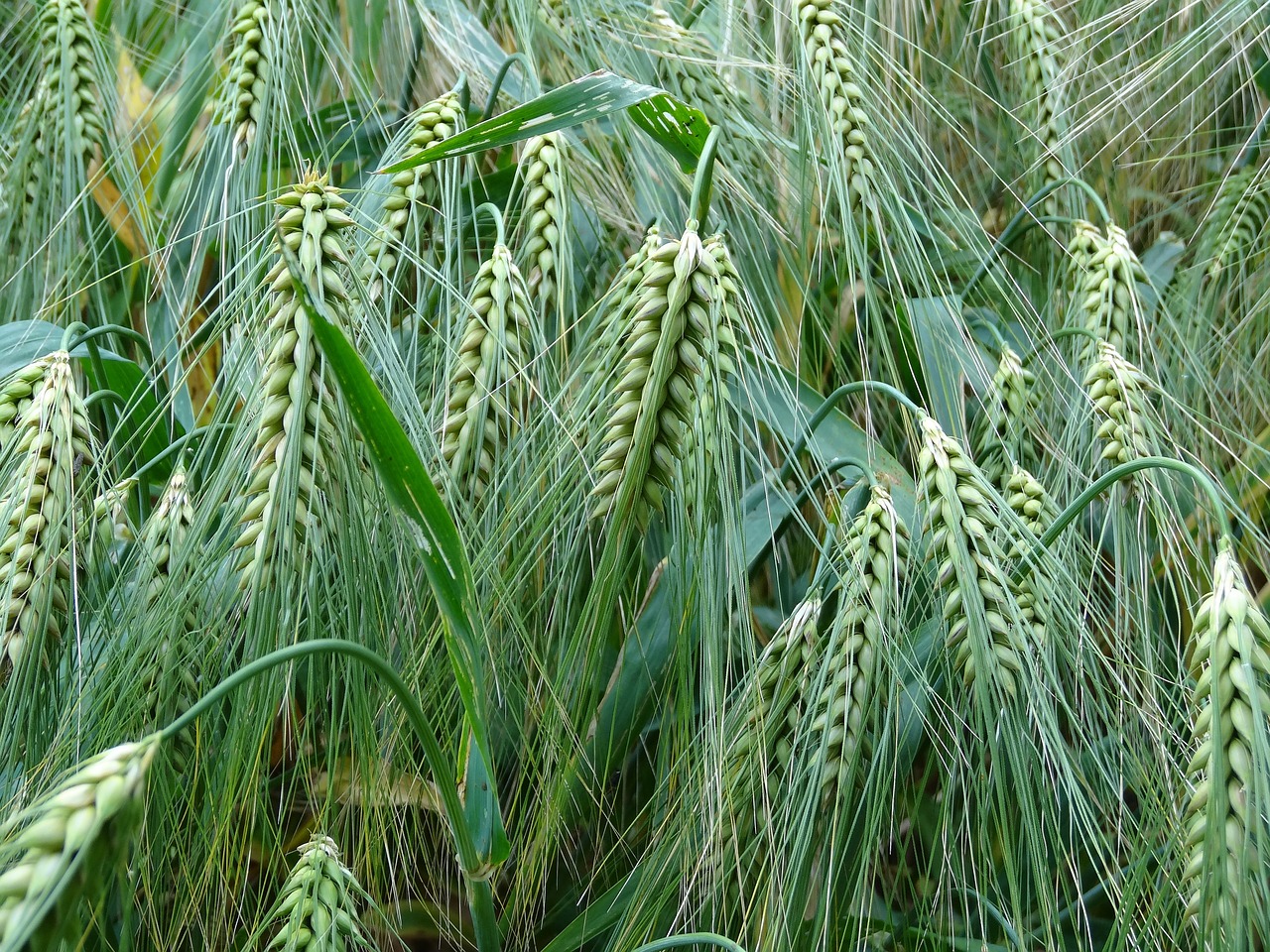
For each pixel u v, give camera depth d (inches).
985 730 24.2
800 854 23.2
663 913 25.3
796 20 27.8
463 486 24.4
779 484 25.0
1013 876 22.9
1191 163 34.6
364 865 25.2
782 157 29.6
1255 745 21.2
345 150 31.0
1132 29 33.2
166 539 24.1
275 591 22.3
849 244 26.7
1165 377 29.0
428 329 27.1
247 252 26.4
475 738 22.2
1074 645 24.3
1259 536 26.6
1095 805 25.3
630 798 27.3
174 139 30.9
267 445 22.3
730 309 23.8
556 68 30.4
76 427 23.5
